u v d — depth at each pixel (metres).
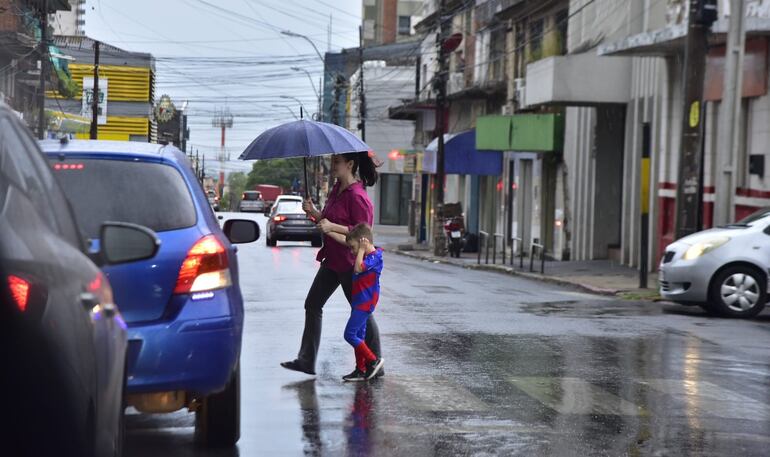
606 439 8.64
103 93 61.78
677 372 11.95
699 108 22.23
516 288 24.42
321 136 11.20
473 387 10.84
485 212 50.53
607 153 35.69
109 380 4.59
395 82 83.25
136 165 7.64
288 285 22.64
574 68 33.22
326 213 11.30
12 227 3.98
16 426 3.82
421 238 57.41
